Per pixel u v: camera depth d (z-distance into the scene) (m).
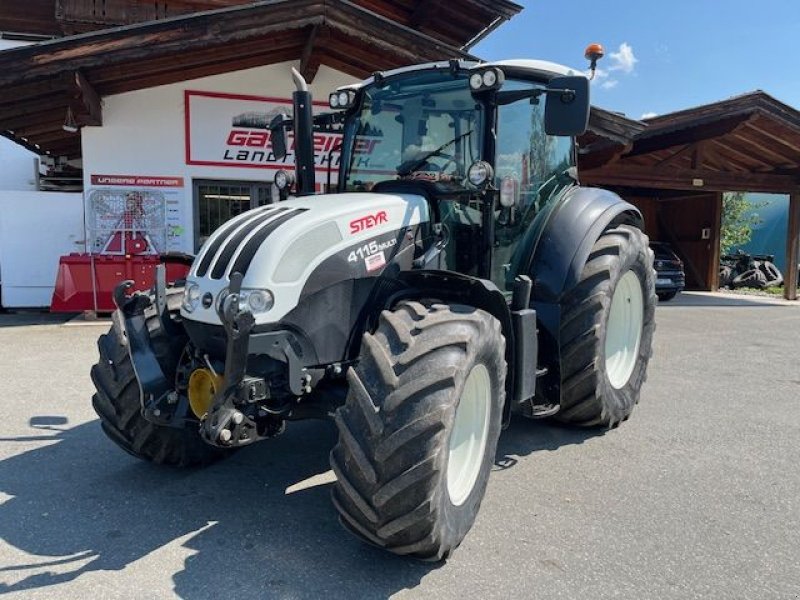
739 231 24.27
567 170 4.64
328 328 2.98
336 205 3.13
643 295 4.77
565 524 3.10
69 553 2.79
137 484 3.51
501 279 3.90
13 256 9.79
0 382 5.62
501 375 3.04
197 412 2.93
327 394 3.03
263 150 10.31
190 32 8.01
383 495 2.42
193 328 2.95
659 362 7.09
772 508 3.31
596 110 10.27
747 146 14.12
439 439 2.45
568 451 4.09
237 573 2.63
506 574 2.66
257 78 10.15
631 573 2.68
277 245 2.79
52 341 7.44
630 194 18.59
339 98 4.05
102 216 9.63
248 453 3.98
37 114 9.30
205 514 3.16
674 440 4.34
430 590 2.54
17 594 2.47
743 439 4.39
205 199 10.20
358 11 8.48
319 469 3.73
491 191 3.52
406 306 2.86
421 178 3.78
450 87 3.73
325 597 2.48
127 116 9.61
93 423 4.55
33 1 12.65
